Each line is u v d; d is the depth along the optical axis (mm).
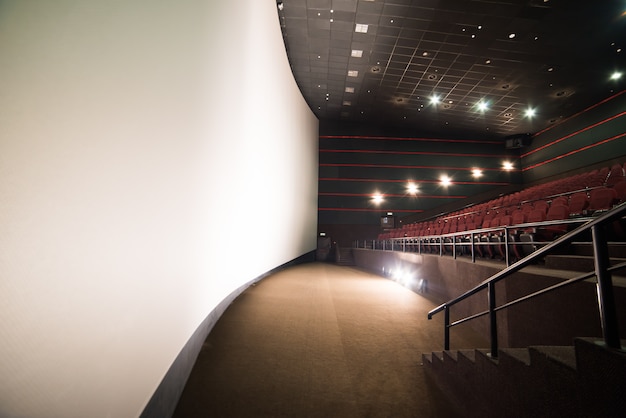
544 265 3324
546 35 7203
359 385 2533
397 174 13703
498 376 1683
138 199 1468
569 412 1142
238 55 3604
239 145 3742
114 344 1259
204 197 2564
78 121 1028
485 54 8070
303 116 10828
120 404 1293
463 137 13797
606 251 1072
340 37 7891
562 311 2225
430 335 3570
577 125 10875
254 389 2371
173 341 1977
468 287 4082
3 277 770
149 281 1600
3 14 754
